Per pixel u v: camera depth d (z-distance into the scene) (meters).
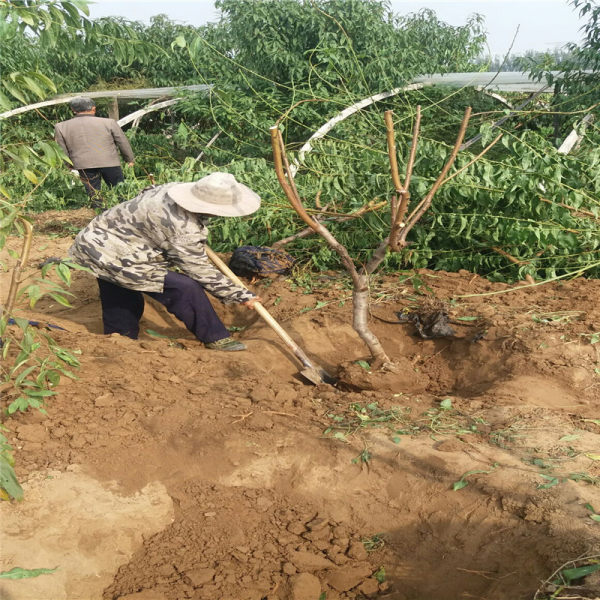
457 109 10.87
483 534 2.73
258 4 10.78
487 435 3.36
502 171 5.34
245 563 2.72
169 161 11.43
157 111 14.19
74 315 5.59
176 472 3.17
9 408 3.28
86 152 8.55
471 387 4.23
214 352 4.45
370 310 5.11
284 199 6.18
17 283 3.26
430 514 2.89
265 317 4.39
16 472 3.03
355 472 3.14
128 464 3.16
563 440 3.26
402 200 3.42
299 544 2.82
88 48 3.06
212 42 13.11
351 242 6.14
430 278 5.66
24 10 2.56
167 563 2.71
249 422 3.50
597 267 5.56
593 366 4.11
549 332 4.46
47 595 2.47
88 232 4.43
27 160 2.83
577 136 6.90
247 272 5.95
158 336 5.02
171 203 4.21
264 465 3.22
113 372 3.95
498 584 2.51
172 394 3.78
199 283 4.38
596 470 2.97
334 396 3.90
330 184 6.23
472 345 4.54
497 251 5.64
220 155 10.00
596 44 9.00
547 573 2.47
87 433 3.33
